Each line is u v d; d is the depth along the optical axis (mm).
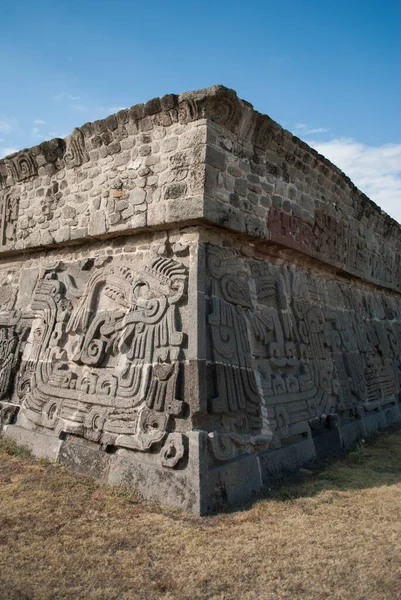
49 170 6539
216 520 3865
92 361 5379
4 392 6477
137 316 5121
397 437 7270
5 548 3383
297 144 6047
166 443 4371
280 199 5891
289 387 5645
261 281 5723
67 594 2871
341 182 7281
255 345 5355
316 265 7219
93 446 4996
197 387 4398
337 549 3400
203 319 4699
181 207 4887
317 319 6867
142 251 5461
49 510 4020
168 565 3188
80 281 6141
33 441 5633
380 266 9562
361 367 7918
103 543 3475
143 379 4836
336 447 6219
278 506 4188
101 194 5781
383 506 4242
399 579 3018
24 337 6598
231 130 5176
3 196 7383
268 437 5000
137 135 5449
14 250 7027
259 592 2896
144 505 4172
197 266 4844
